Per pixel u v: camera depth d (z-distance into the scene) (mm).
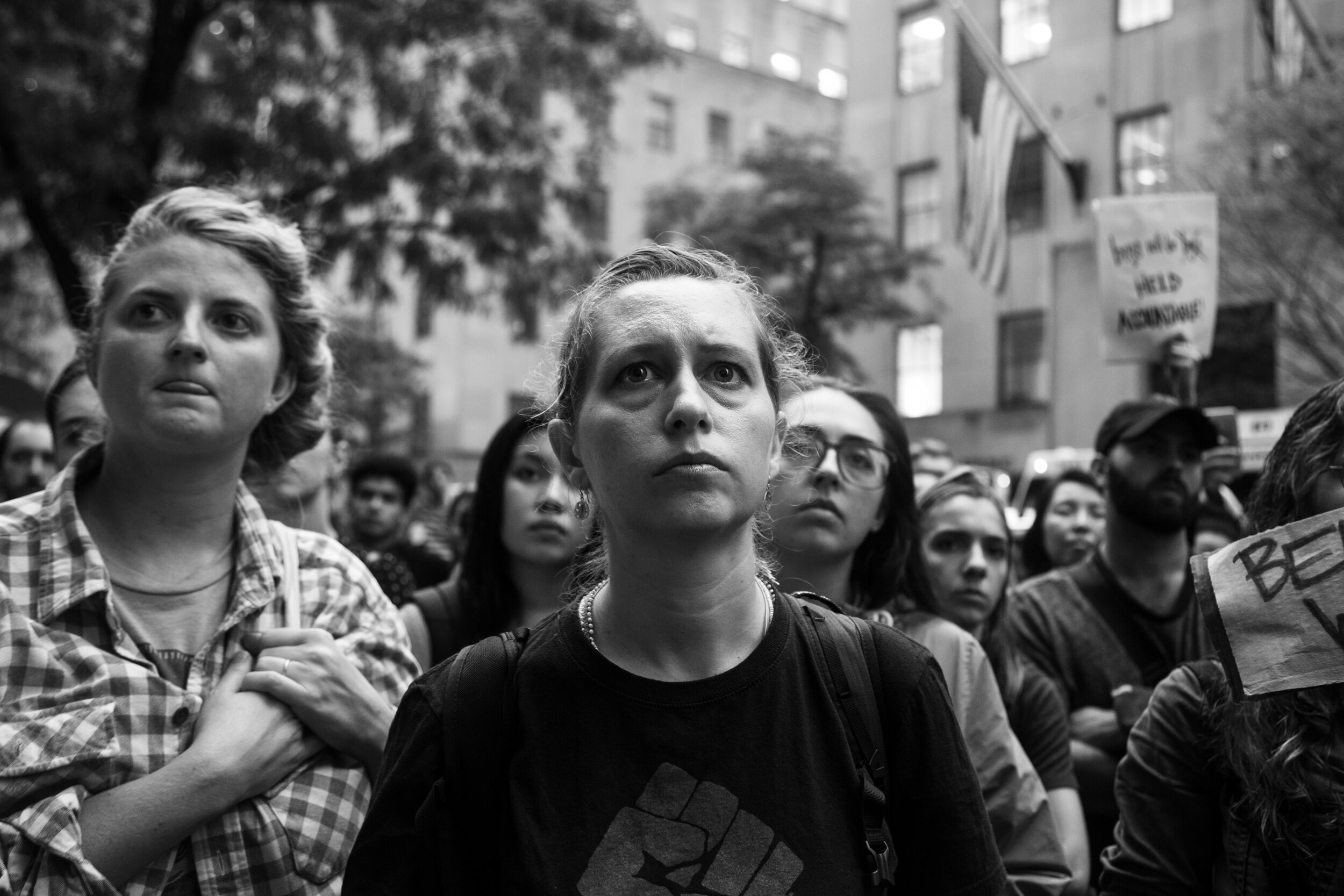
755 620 1528
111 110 10141
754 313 1592
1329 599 1710
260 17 11195
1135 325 5219
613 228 29547
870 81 24359
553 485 3281
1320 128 12906
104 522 2043
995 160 11648
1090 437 19578
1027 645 3598
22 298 14328
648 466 1429
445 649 3354
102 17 10578
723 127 31875
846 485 2707
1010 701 3070
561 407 1625
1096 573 3709
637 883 1378
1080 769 3275
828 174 20906
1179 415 3605
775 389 1604
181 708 1880
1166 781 1940
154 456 1993
